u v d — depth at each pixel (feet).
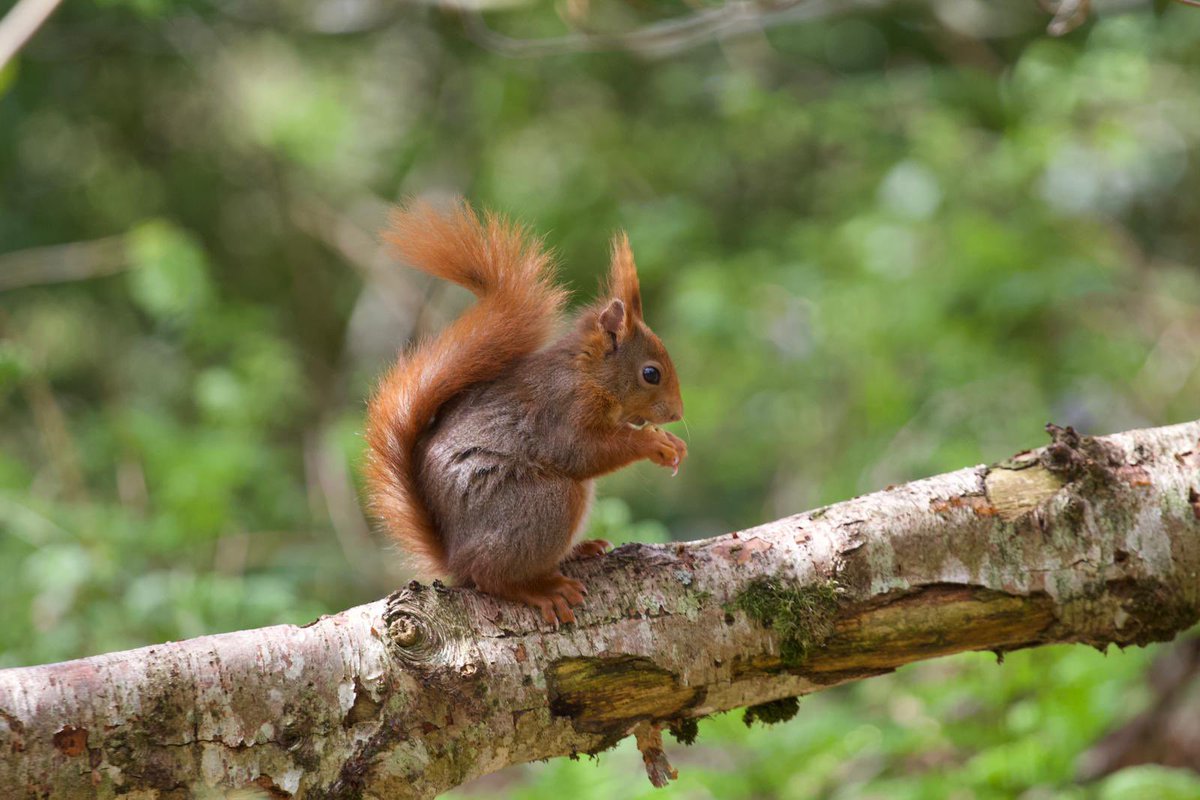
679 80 53.26
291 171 54.29
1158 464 18.33
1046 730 26.78
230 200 54.08
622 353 20.49
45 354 48.75
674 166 53.01
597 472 19.38
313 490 49.06
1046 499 17.95
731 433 52.42
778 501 49.70
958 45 53.52
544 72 52.65
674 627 17.04
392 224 20.06
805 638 17.22
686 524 54.65
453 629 16.58
